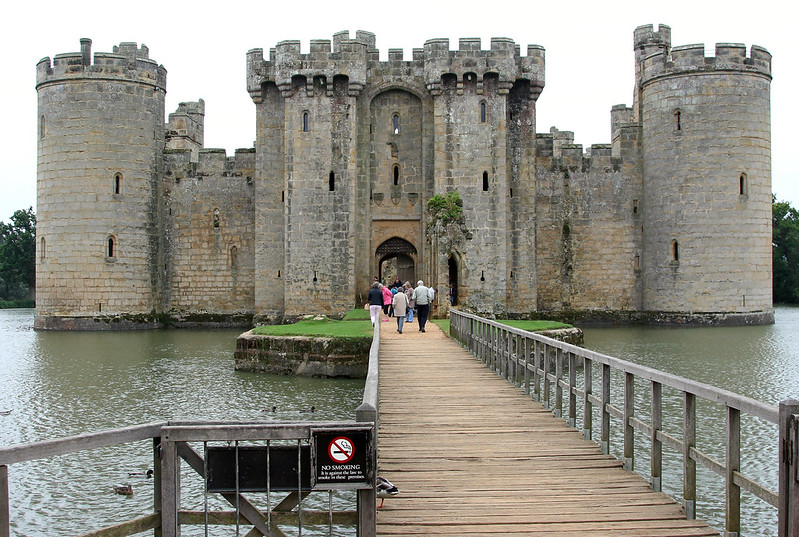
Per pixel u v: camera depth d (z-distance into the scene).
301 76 41.59
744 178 42.81
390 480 11.48
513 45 41.91
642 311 46.53
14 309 76.94
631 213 47.00
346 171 41.62
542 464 12.27
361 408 8.16
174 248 46.84
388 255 44.62
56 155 42.50
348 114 41.66
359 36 42.88
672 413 20.72
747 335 38.31
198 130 58.00
